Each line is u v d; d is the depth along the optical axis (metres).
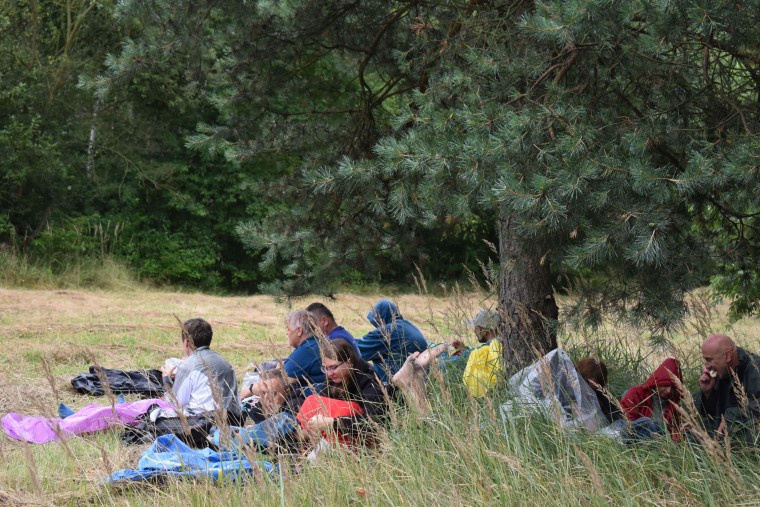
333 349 7.25
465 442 6.41
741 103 7.72
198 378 8.95
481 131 7.25
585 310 7.53
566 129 6.99
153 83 30.78
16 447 8.41
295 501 5.94
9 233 28.98
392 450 6.39
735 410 6.63
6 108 28.17
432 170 7.29
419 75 10.68
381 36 11.29
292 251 10.89
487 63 7.75
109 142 31.25
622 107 7.86
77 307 20.17
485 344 8.42
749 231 8.30
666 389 7.28
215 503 6.10
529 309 8.96
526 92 7.68
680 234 7.52
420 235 11.23
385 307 9.91
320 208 10.97
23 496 6.72
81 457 7.88
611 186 6.64
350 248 11.08
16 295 21.64
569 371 7.10
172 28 10.31
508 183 6.53
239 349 15.20
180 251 33.78
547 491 5.73
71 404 10.65
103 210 33.25
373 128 11.49
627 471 6.11
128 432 8.62
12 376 11.74
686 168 6.46
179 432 8.48
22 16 29.41
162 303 22.62
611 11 6.76
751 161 6.23
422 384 7.62
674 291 7.36
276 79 11.12
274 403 6.64
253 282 36.88
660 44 6.77
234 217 35.34
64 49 29.53
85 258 28.70
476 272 35.91
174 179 33.72
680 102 7.72
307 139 11.45
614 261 7.20
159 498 6.50
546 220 6.54
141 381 11.55
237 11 10.37
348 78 12.00
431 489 5.95
